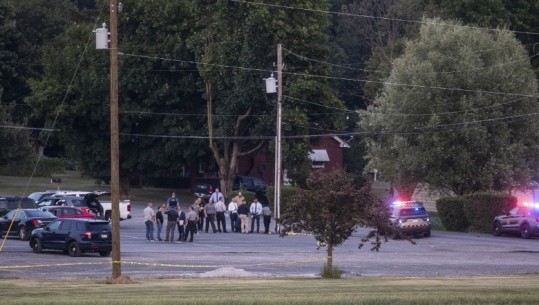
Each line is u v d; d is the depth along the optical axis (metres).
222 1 180.25
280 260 93.06
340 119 187.75
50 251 103.25
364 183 76.00
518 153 156.00
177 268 83.50
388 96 162.88
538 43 181.62
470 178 157.25
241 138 186.88
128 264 86.94
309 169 186.88
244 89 180.25
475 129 152.50
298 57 178.88
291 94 177.38
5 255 96.81
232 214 141.25
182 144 197.88
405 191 165.25
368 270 83.00
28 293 53.41
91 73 191.88
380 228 72.62
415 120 158.50
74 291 54.84
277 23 175.62
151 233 118.75
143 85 195.00
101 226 97.38
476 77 155.62
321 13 182.00
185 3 194.75
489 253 106.19
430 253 105.62
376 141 171.38
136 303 44.22
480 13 181.25
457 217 151.88
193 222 118.25
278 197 144.50
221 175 193.12
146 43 196.25
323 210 71.44
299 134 182.88
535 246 117.44
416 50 162.62
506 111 155.50
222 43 181.88
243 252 103.31
